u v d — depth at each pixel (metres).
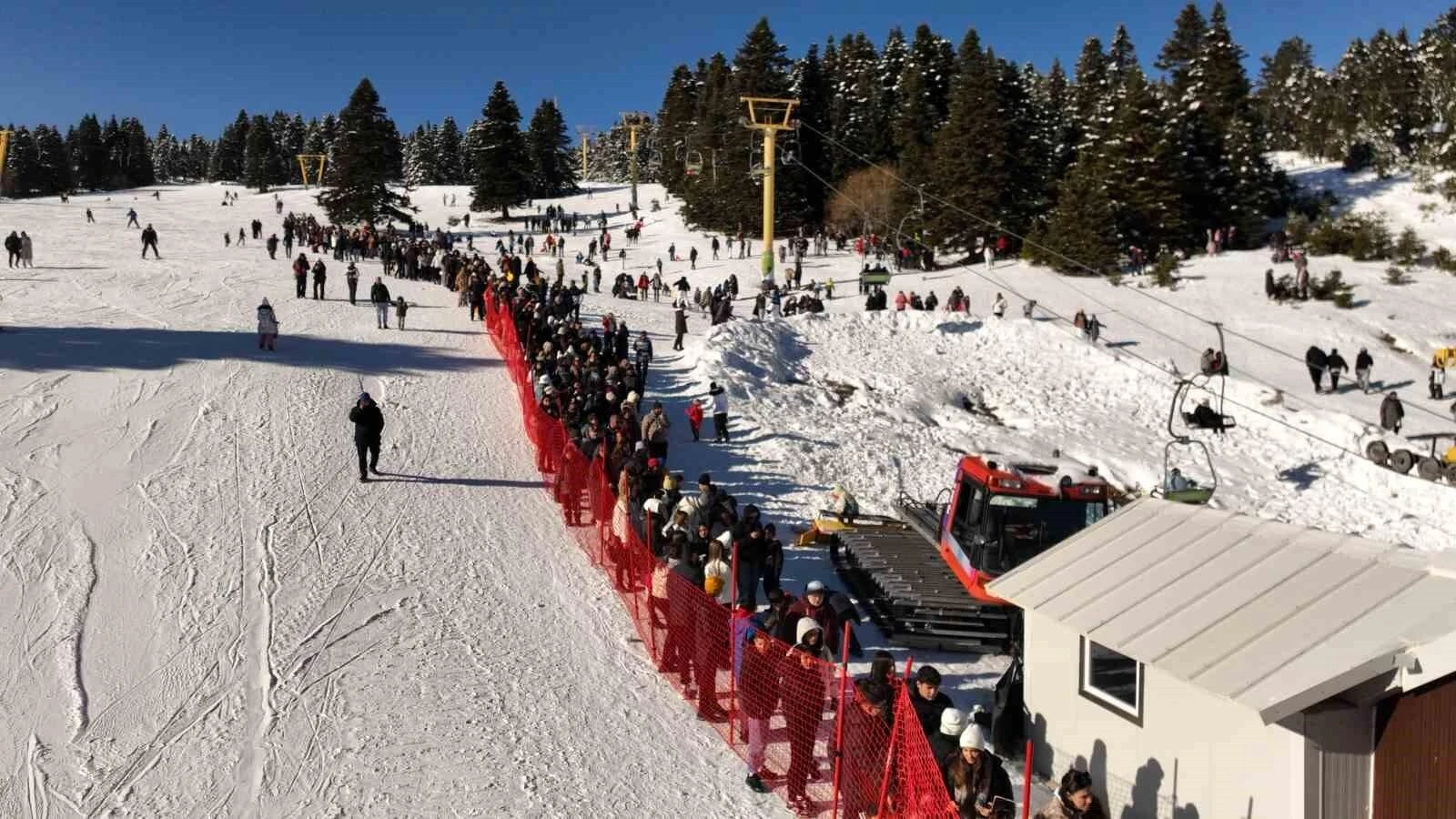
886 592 15.22
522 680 12.49
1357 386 39.41
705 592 12.59
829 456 27.67
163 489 19.09
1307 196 69.25
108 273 45.75
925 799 7.78
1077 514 15.14
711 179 81.19
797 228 77.75
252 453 21.62
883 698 9.02
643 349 30.77
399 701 11.78
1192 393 35.41
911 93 77.31
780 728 11.44
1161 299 51.31
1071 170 63.97
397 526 18.03
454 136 157.88
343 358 30.84
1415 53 80.50
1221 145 65.12
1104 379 37.12
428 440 23.73
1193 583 9.10
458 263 45.94
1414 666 6.93
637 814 9.62
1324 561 8.50
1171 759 8.59
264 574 15.50
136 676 12.20
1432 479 29.31
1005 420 33.69
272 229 77.88
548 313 33.28
